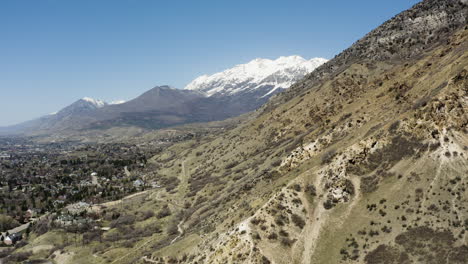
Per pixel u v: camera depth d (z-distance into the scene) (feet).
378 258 222.28
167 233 472.03
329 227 261.85
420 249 214.07
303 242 258.78
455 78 296.10
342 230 254.88
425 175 254.06
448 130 268.00
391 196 256.52
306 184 304.09
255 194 370.73
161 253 350.23
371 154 298.97
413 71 415.85
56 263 456.86
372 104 427.33
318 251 247.91
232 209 374.84
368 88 547.90
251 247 256.52
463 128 265.75
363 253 230.89
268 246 256.93
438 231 218.18
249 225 274.57
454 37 418.92
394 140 296.10
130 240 484.33
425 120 287.07
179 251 337.93
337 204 277.03
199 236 352.49
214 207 469.57
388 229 236.22
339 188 282.97
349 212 266.16
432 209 231.91
